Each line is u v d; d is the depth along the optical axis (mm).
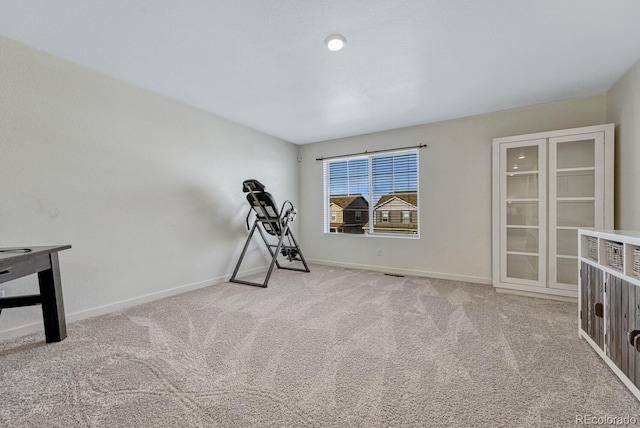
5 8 1702
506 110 3443
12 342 2031
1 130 2047
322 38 2033
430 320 2398
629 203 2490
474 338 2053
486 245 3596
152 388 1496
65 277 2369
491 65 2402
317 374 1617
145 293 2928
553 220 2982
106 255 2631
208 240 3604
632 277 1418
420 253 4059
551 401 1370
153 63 2396
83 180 2477
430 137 3943
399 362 1737
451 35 1989
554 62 2355
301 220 5242
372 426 1221
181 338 2082
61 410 1334
